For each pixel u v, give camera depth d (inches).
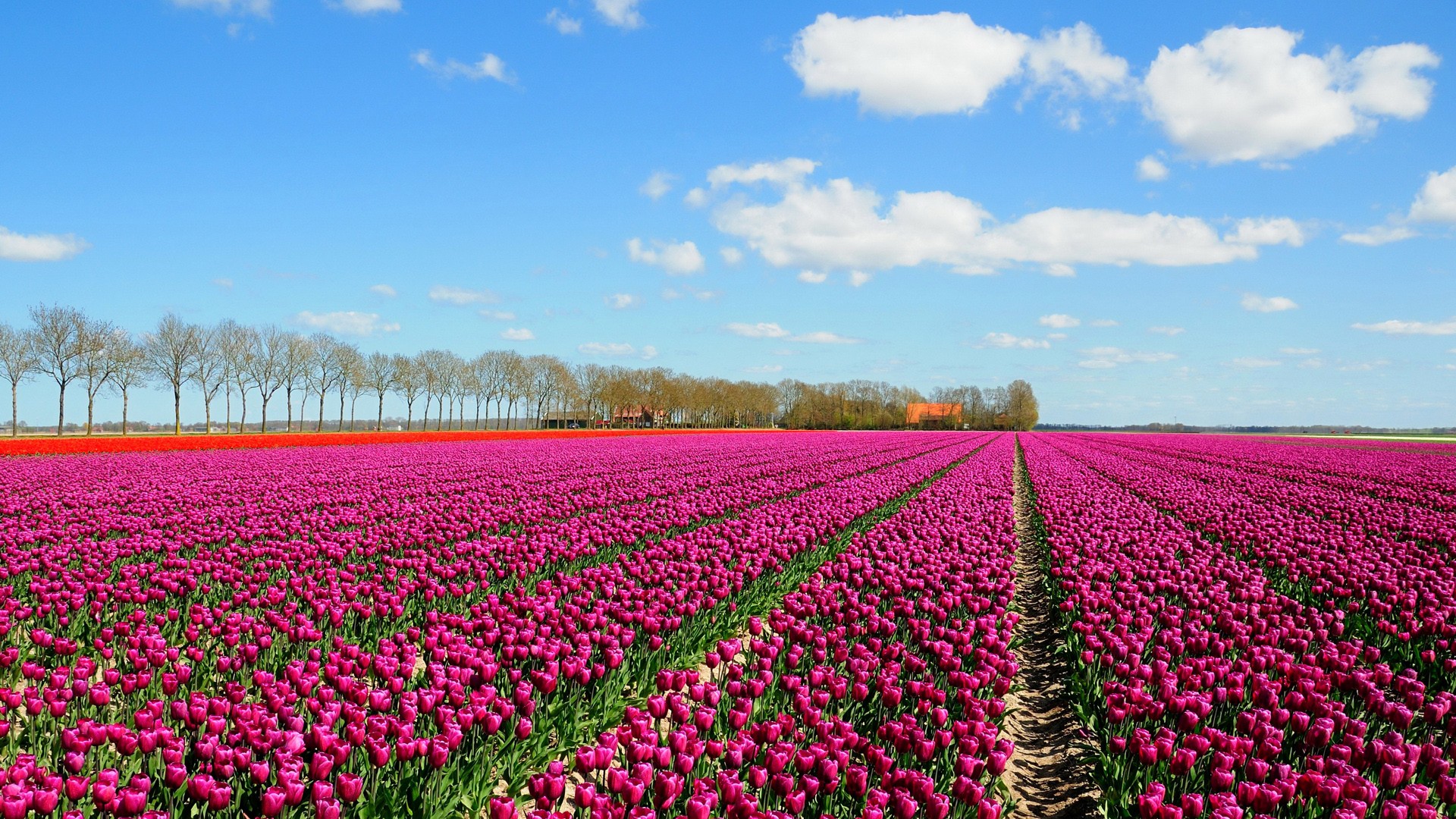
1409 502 1018.1
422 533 573.6
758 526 636.1
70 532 569.0
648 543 589.0
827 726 235.0
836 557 552.4
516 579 452.1
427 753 212.8
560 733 256.5
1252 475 1402.6
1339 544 592.1
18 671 297.0
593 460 1608.0
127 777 214.1
